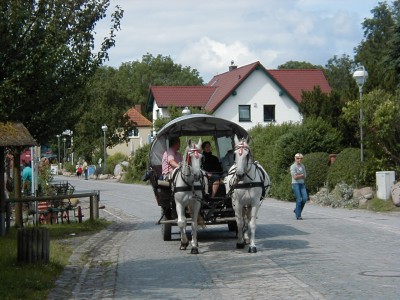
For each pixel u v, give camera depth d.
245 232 17.03
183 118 18.22
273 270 13.12
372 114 27.98
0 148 19.56
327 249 15.69
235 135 18.22
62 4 18.19
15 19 15.09
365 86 35.91
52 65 16.80
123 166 69.19
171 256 15.88
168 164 17.61
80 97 21.75
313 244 16.66
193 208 16.20
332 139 34.44
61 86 18.95
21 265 13.58
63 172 89.25
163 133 18.67
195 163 15.74
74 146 79.44
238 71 66.50
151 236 20.47
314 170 32.06
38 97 17.55
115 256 16.33
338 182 30.16
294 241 17.38
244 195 15.85
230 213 17.61
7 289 11.29
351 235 18.22
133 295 11.38
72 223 24.20
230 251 16.20
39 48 15.92
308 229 20.08
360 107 28.12
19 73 15.59
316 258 14.34
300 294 10.65
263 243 17.25
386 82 35.78
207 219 17.09
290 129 36.09
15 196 22.88
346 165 29.88
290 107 62.97
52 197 21.95
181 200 16.14
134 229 23.00
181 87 68.75
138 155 60.41
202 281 12.40
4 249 15.84
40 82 17.03
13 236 19.23
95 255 16.62
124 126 79.50
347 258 14.14
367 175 28.81
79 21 19.52
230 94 62.03
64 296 11.41
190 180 15.95
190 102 67.50
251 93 62.53
